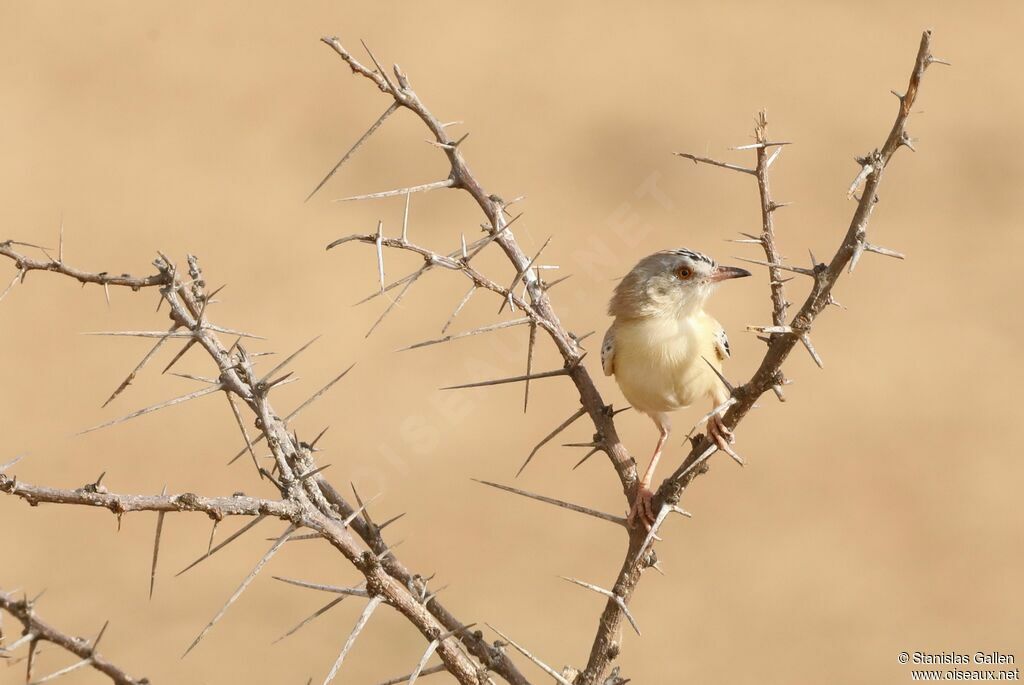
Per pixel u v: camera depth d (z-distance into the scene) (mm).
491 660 5051
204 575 13602
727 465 15344
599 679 5172
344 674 11750
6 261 19953
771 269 5141
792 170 22594
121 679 4270
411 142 23969
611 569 13375
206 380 4781
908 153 23594
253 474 15234
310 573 13703
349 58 5059
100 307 19125
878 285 19812
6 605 4168
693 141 23391
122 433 16047
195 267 4969
